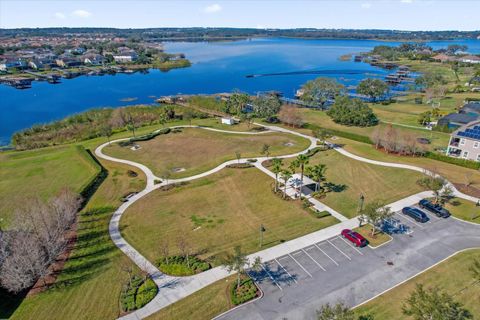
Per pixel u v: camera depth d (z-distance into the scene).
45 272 36.38
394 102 129.75
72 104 143.25
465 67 198.12
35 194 58.56
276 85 185.25
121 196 56.88
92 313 32.41
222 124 101.88
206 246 42.91
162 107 121.56
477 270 37.19
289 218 49.22
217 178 62.84
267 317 31.73
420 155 71.44
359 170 65.31
